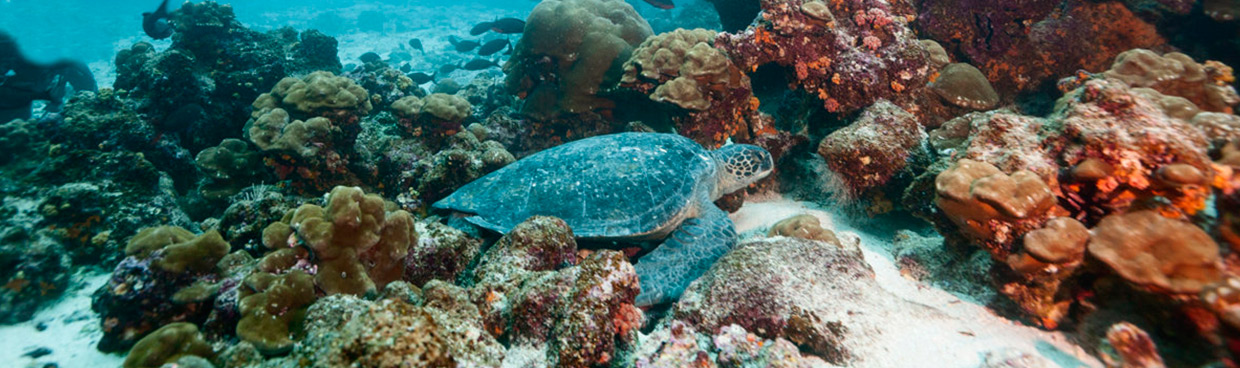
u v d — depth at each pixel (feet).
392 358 7.45
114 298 11.71
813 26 22.80
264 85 32.17
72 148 20.75
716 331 12.25
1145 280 8.90
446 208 19.15
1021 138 12.88
